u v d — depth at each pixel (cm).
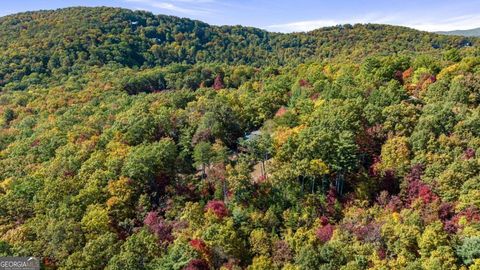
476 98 6975
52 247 4466
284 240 4684
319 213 5256
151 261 4306
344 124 6047
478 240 3981
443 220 4762
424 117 6116
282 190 5466
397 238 4381
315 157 5500
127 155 6075
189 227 4934
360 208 5209
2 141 8356
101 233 4797
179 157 6347
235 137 7306
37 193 5538
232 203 5381
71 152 6712
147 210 5425
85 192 5397
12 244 4500
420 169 5419
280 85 9431
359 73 9431
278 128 6769
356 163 5512
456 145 5619
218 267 4491
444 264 3853
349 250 4281
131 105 9219
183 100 9194
